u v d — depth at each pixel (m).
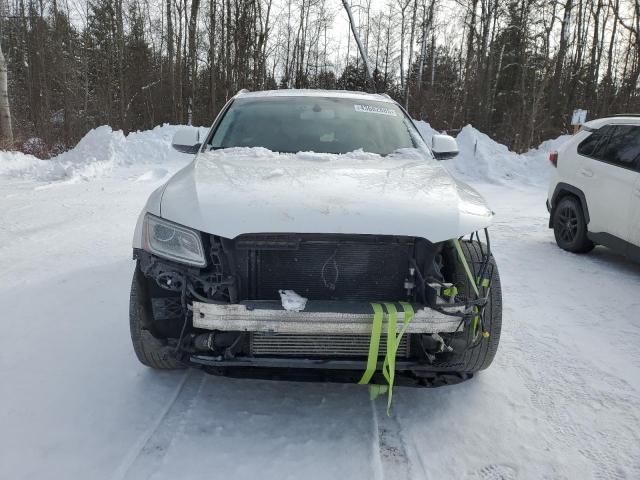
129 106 30.70
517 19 25.97
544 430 2.67
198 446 2.44
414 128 4.11
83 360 3.21
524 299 4.61
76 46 31.66
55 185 9.50
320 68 35.00
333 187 2.64
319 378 2.56
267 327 2.34
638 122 5.62
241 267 2.45
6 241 5.84
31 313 3.89
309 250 2.47
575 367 3.35
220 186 2.64
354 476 2.27
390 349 2.32
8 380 2.96
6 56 30.70
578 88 29.67
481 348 2.87
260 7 26.19
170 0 26.08
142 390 2.90
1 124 15.30
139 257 2.61
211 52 24.75
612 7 22.34
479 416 2.77
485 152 14.56
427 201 2.57
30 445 2.42
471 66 28.34
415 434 2.59
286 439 2.51
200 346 2.47
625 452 2.51
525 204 10.07
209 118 25.97
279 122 3.85
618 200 5.48
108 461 2.32
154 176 11.09
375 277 2.50
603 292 4.85
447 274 2.71
